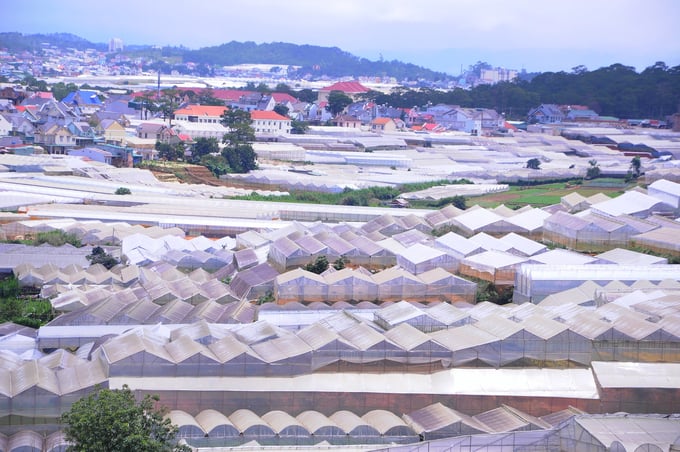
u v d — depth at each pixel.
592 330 71.06
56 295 92.31
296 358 66.19
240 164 197.88
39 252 107.62
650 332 70.38
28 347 77.56
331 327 74.38
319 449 59.25
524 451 58.12
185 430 59.09
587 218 119.06
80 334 78.75
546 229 120.81
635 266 96.38
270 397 64.19
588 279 93.31
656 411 65.94
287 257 101.50
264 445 59.72
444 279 94.00
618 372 67.88
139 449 52.19
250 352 65.94
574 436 57.78
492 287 98.69
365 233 119.06
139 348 64.75
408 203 167.38
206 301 88.56
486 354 69.00
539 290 93.19
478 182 198.88
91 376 63.56
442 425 61.19
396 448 57.66
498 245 110.69
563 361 69.88
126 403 54.97
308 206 143.12
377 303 92.56
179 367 64.62
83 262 106.38
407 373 67.94
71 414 53.97
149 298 88.94
